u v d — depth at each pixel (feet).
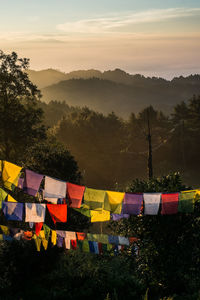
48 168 64.23
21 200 58.18
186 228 36.76
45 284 44.09
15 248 44.75
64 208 29.48
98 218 30.32
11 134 120.06
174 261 37.29
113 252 40.22
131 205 27.17
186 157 266.57
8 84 120.06
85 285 42.70
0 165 28.71
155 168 261.03
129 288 41.06
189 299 36.58
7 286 43.14
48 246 46.26
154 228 36.83
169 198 27.12
